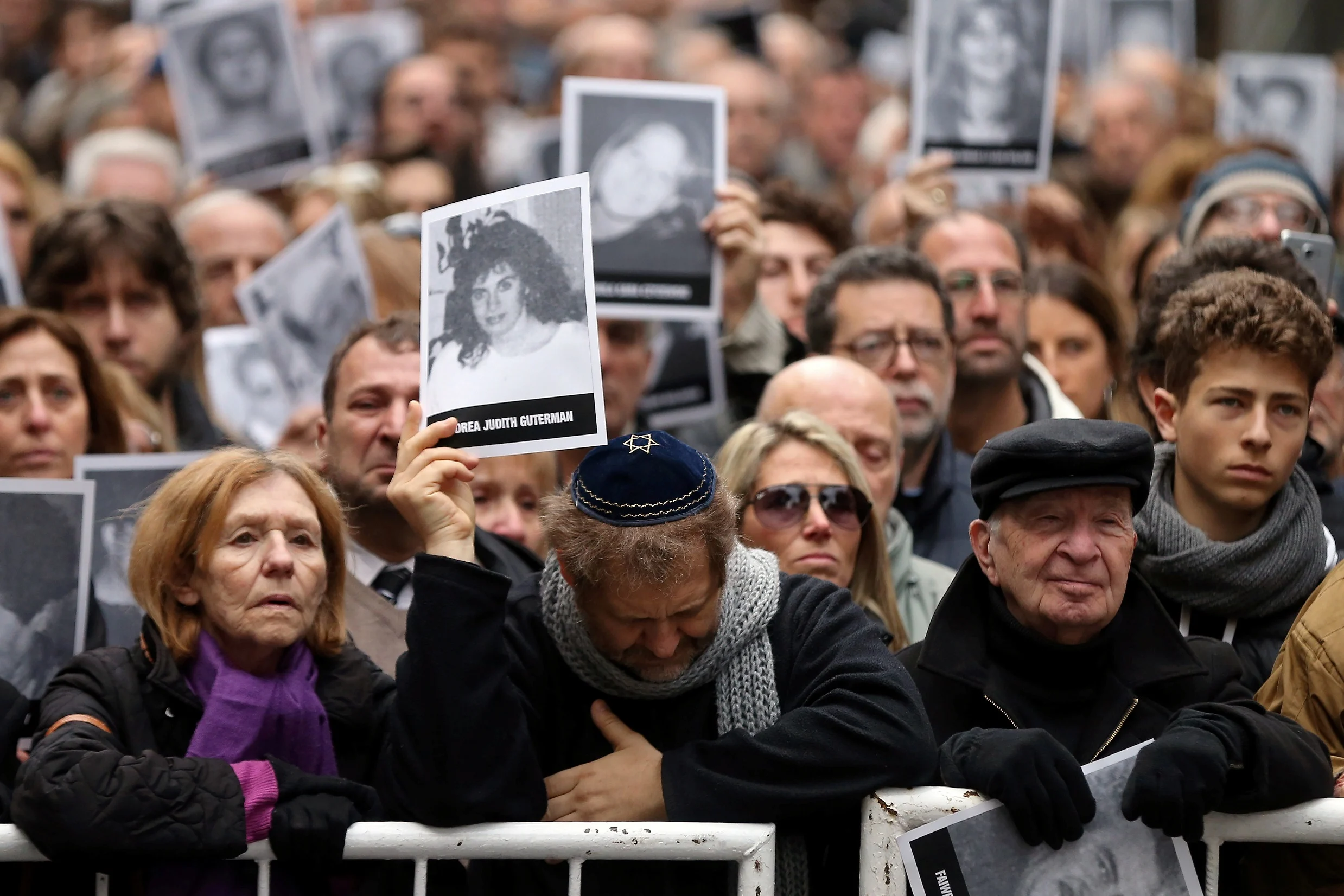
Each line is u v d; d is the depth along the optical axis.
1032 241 20.52
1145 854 7.93
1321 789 8.14
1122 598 8.84
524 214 8.71
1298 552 9.97
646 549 7.96
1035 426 8.85
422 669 8.20
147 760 8.18
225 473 9.06
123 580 11.20
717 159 14.49
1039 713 8.91
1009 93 17.14
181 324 15.59
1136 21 27.02
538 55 33.31
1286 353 9.74
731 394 16.03
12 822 8.38
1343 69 27.88
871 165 26.53
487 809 8.14
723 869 8.83
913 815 8.12
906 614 12.57
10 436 12.52
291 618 8.95
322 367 14.93
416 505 8.51
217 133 20.34
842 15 34.41
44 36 32.22
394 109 27.00
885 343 13.96
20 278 19.28
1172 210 20.47
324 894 8.62
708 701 8.82
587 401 8.45
